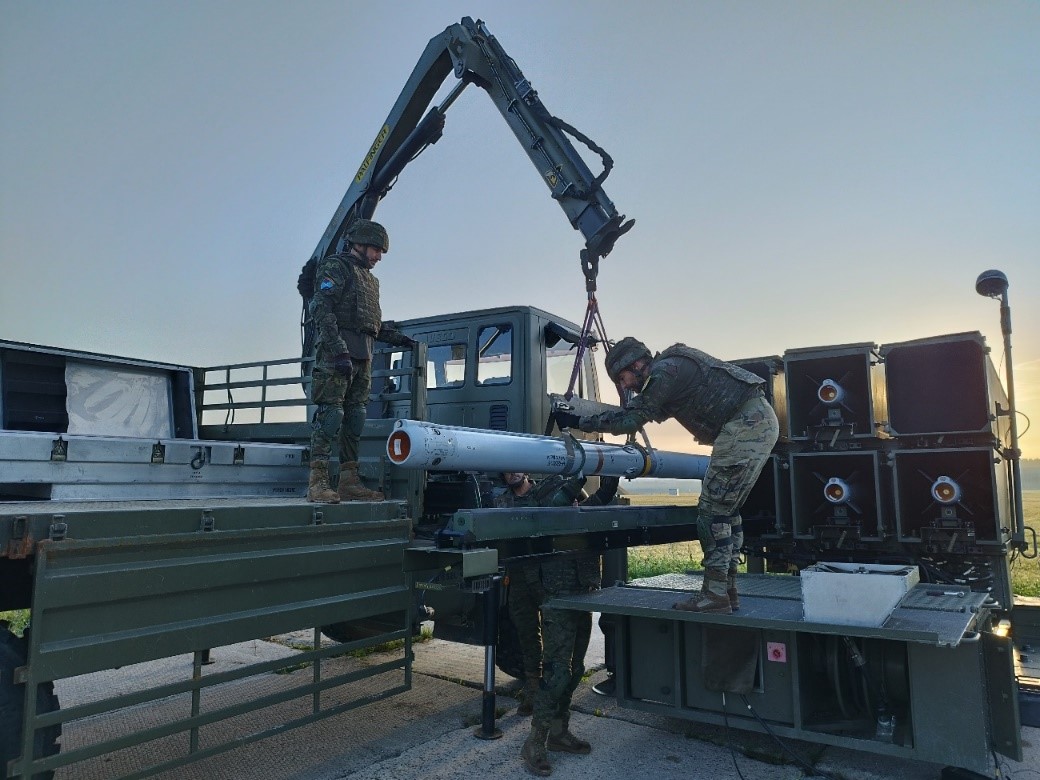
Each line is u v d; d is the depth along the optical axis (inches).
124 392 197.9
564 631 145.9
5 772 87.5
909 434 187.2
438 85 250.8
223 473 154.6
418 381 173.9
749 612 138.5
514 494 179.3
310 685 121.5
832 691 143.9
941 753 124.1
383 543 135.6
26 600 95.1
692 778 138.6
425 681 205.8
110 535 95.1
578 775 139.6
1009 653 134.0
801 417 201.9
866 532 193.3
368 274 166.2
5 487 134.6
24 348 176.6
